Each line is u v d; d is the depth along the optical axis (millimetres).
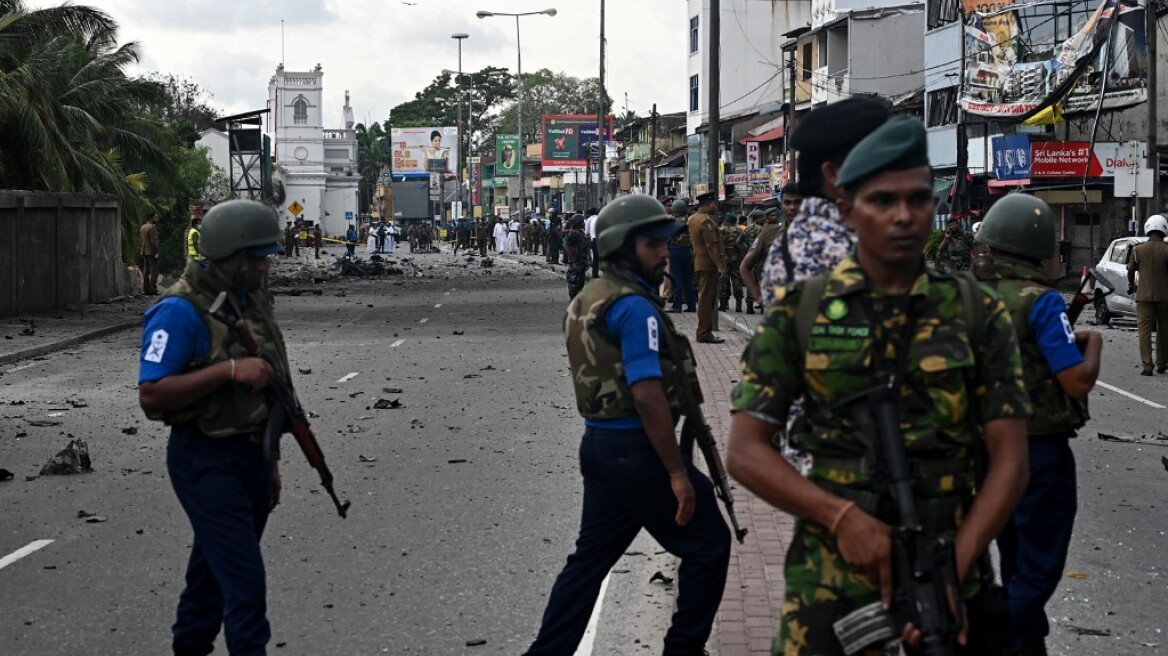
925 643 2938
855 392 3092
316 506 8891
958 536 3064
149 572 7367
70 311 26625
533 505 8883
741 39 70688
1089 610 6570
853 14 51656
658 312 4809
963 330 3072
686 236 23156
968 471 3146
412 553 7664
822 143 3936
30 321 23641
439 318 25062
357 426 12125
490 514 8633
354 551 7723
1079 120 37719
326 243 105875
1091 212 35812
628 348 4703
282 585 7043
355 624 6375
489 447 11055
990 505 3057
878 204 3031
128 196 36219
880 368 3078
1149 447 11328
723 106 70812
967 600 3201
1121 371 17078
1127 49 33344
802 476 3135
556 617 4941
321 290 35531
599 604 6699
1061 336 4770
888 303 3088
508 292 33938
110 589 7039
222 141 75000
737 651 5559
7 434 12023
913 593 2979
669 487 4789
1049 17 35938
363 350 19031
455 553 7660
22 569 7441
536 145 115812
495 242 80062
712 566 4859
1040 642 4965
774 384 3152
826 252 3990
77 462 10289
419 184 107812
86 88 37625
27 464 10586
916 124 3041
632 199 4844
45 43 36375
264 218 4867
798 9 70562
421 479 9758
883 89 51750
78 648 6094
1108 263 24641
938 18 42719
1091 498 9211
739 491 8719
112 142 40375
